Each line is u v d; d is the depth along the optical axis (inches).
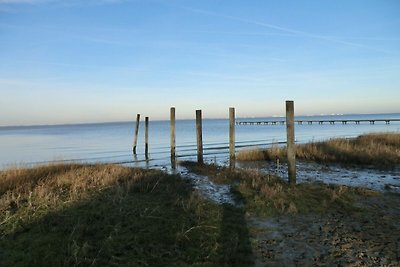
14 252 251.6
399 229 318.0
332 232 313.3
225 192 479.5
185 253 257.3
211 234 293.3
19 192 418.9
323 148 885.8
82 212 338.6
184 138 2246.6
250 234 308.0
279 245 285.4
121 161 992.2
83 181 480.4
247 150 927.0
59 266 228.5
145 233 289.0
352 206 389.4
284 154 885.8
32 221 311.6
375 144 881.5
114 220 317.7
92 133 3558.1
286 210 376.5
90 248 255.6
